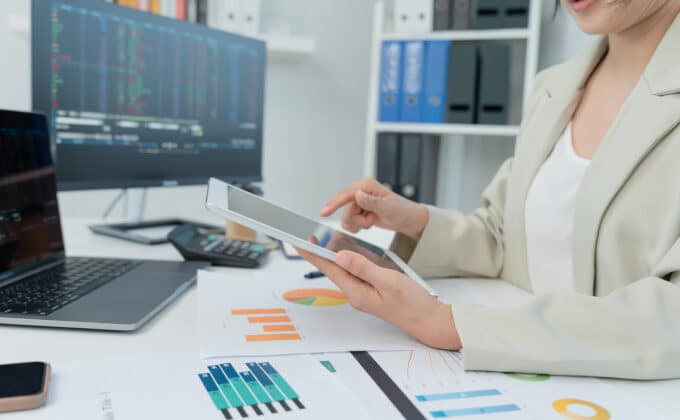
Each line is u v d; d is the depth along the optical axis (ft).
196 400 1.31
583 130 2.61
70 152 3.44
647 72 2.18
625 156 2.11
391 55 6.66
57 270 2.45
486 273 2.91
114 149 3.69
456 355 1.68
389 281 1.70
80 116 3.48
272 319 1.95
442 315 1.70
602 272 2.21
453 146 7.74
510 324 1.64
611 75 2.54
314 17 8.04
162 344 1.70
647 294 1.69
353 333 1.84
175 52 4.01
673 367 1.55
